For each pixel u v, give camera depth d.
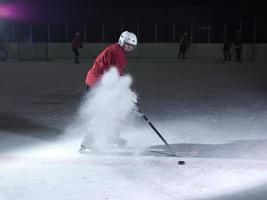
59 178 5.80
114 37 37.94
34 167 6.27
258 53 34.59
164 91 15.15
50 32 37.75
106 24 38.00
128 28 37.91
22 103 12.44
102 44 36.84
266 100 13.00
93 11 38.06
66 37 37.66
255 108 11.51
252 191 5.32
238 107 11.68
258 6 38.00
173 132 8.59
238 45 33.09
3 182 5.65
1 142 7.80
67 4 38.75
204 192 5.29
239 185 5.52
